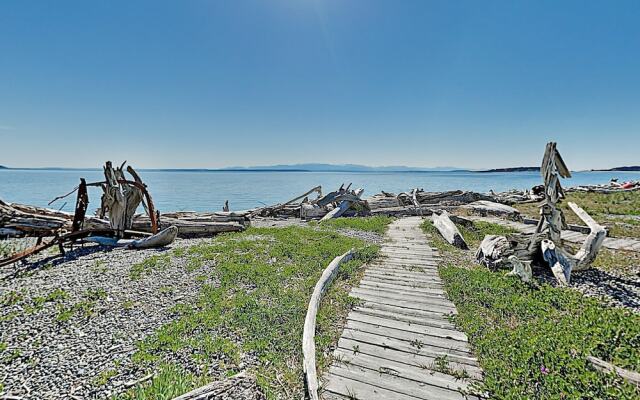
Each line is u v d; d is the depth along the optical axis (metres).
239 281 7.12
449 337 4.94
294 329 5.21
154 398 3.64
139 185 11.09
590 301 6.07
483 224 14.15
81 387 3.91
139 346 4.69
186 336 4.98
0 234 11.92
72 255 9.15
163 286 6.78
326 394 3.84
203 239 11.91
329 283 7.01
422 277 7.56
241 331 5.16
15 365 4.28
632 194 23.80
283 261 8.57
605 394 3.56
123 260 8.49
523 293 6.47
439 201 22.86
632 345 4.51
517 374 3.91
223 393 3.68
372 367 4.29
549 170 8.18
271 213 20.05
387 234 12.76
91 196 41.00
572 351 4.36
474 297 6.25
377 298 6.40
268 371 4.29
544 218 8.43
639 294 6.64
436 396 3.73
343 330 5.21
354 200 19.59
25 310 5.63
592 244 7.94
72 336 4.95
